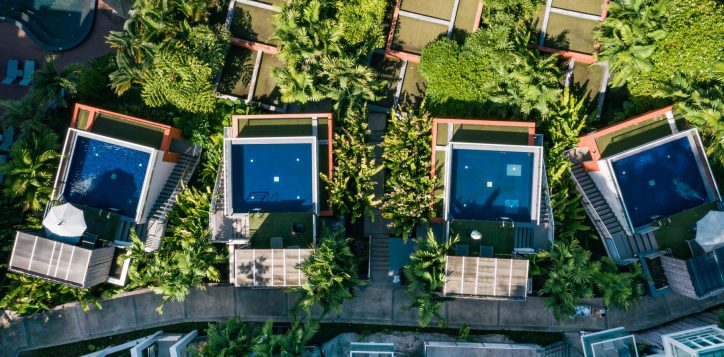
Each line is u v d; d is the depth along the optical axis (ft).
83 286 84.74
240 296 95.66
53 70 93.09
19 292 90.43
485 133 88.17
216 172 96.17
